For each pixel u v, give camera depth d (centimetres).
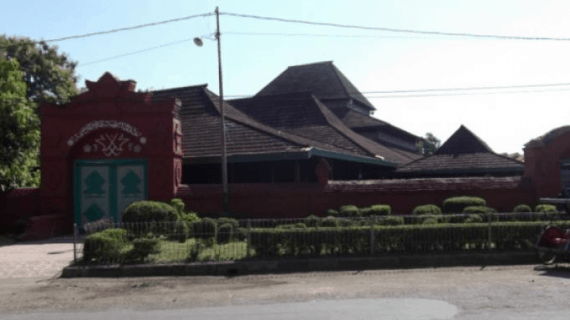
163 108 1694
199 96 2372
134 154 1730
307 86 4122
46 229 1606
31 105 2388
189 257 1043
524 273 930
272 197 1673
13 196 1828
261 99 3062
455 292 757
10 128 1822
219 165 2039
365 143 2725
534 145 1647
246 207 1678
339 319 609
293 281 900
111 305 738
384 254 1070
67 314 688
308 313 645
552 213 1163
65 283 928
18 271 1046
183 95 2412
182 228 1177
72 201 1747
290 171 2031
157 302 748
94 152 1747
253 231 1063
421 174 2752
